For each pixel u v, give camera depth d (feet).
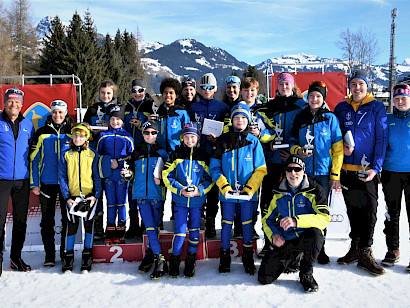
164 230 14.40
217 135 13.32
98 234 15.40
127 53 165.27
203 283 11.84
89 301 10.80
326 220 11.57
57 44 102.63
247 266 12.61
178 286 11.66
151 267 13.33
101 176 13.69
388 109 77.10
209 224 14.80
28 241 15.99
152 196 12.96
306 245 11.33
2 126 12.91
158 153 13.34
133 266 13.57
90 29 130.41
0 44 120.98
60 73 99.35
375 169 12.61
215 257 14.24
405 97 12.60
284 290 11.25
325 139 12.81
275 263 11.53
